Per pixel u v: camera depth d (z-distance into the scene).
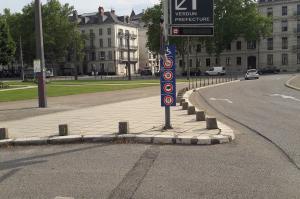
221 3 88.88
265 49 94.06
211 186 6.06
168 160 7.81
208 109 17.98
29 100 25.03
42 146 9.79
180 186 6.09
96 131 11.02
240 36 91.50
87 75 108.19
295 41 90.62
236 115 15.25
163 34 10.75
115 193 5.83
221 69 85.88
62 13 101.00
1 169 7.47
